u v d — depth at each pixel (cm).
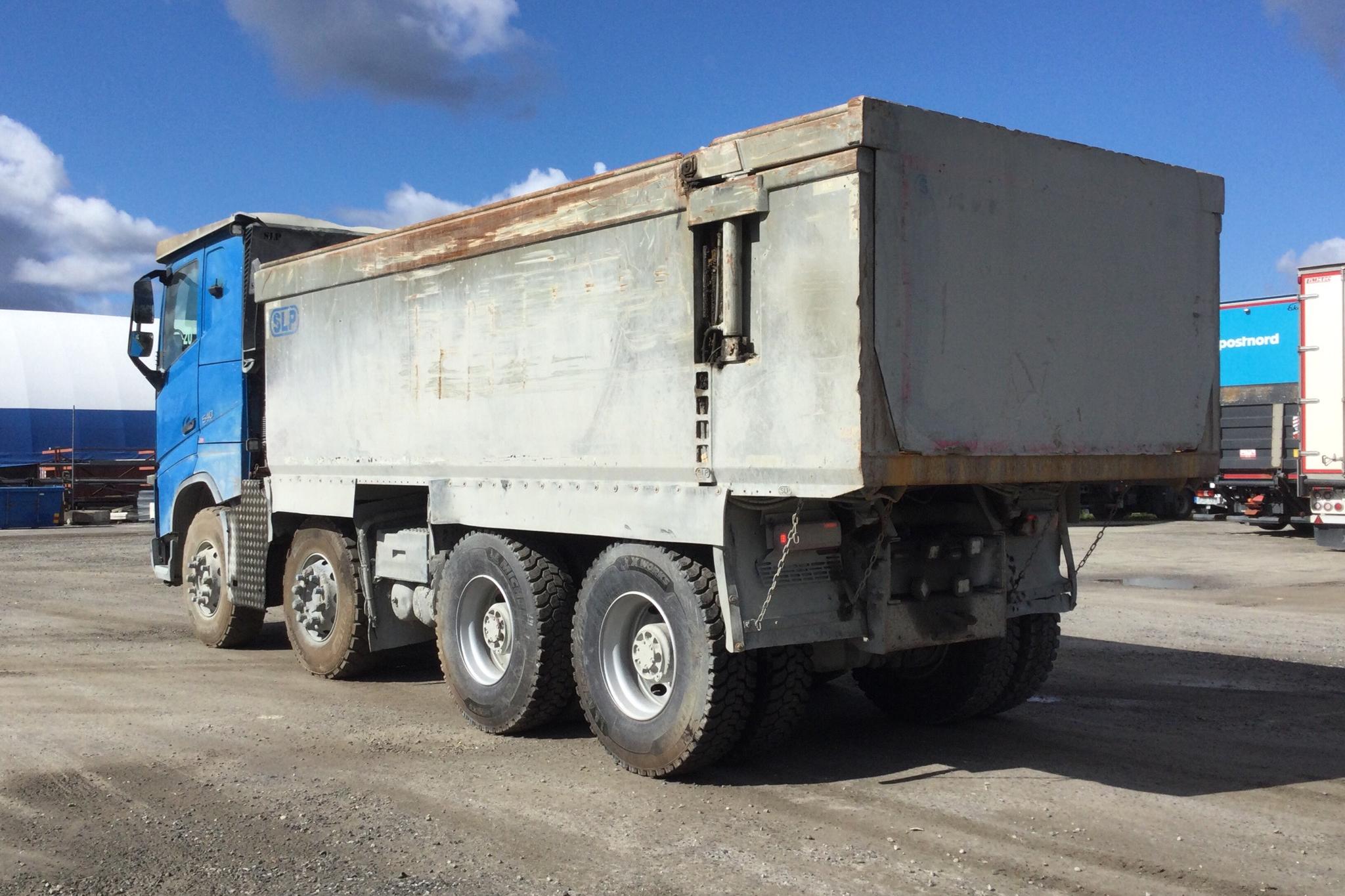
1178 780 554
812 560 544
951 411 496
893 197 480
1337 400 1709
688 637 540
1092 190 560
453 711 732
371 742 643
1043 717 697
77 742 639
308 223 973
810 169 488
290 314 859
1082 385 551
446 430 701
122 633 1084
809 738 651
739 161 516
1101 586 1400
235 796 534
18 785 553
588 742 646
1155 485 634
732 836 475
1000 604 588
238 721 697
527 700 635
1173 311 597
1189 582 1434
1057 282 542
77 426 3828
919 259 488
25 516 3022
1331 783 546
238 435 940
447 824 492
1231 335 2156
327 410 816
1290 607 1190
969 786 548
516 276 647
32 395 3762
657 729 555
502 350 657
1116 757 597
